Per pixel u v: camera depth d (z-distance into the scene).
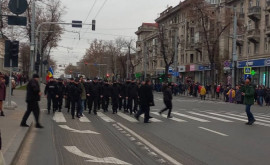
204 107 30.25
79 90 18.95
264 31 49.09
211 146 11.35
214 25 53.50
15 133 11.95
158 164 8.73
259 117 22.33
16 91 40.97
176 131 14.74
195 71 71.94
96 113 21.53
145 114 17.72
